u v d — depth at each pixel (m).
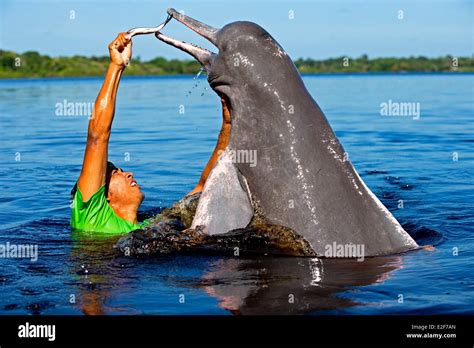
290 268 6.54
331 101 26.81
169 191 11.01
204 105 25.98
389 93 31.23
